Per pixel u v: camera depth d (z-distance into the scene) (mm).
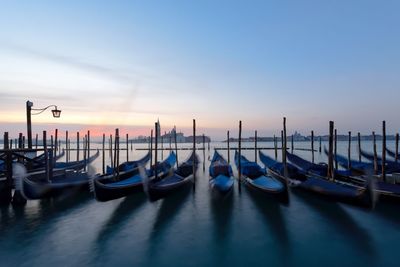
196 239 10016
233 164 33719
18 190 14047
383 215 12164
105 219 12141
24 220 12000
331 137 16688
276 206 13766
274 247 9344
